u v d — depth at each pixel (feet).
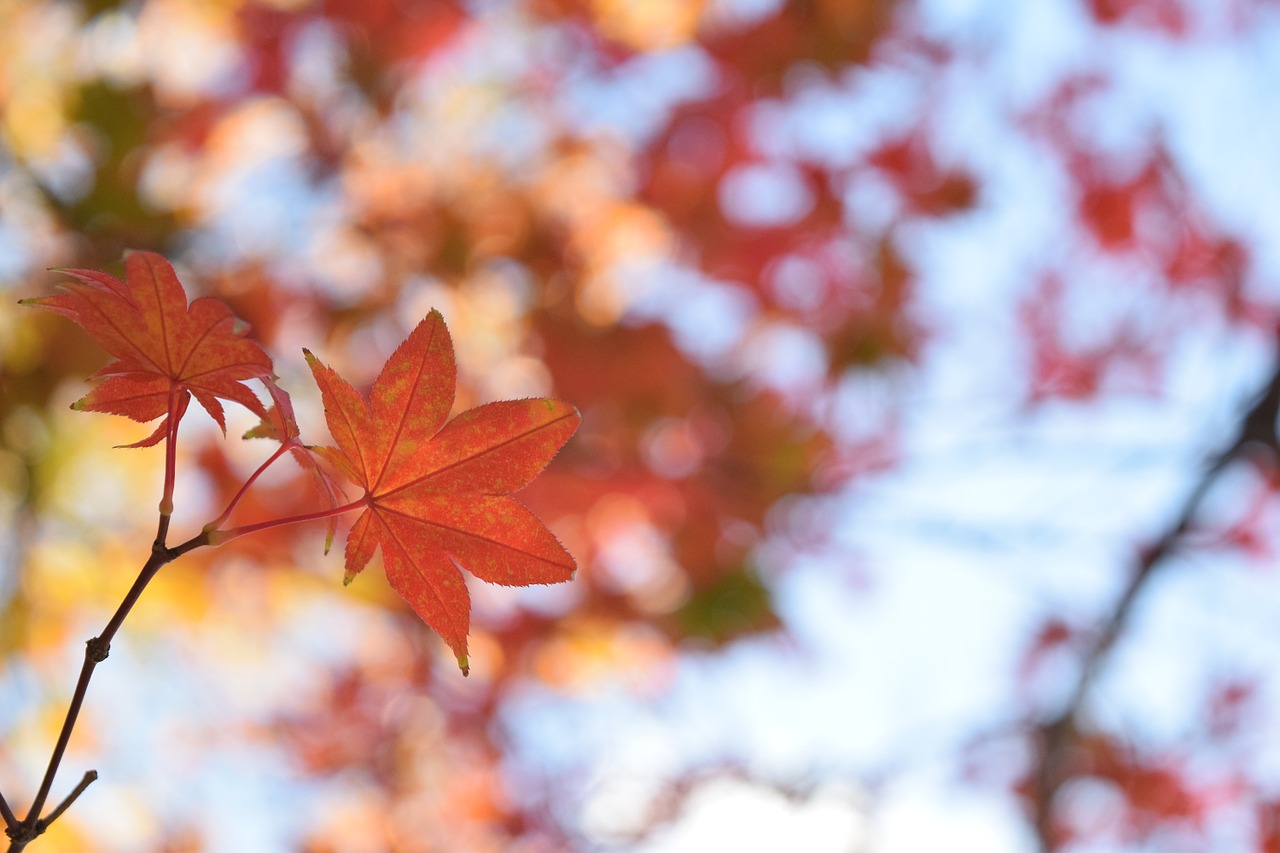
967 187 18.17
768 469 17.99
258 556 16.60
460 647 4.68
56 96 13.08
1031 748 20.16
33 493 13.71
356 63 16.37
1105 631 18.33
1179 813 20.92
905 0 17.16
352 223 16.92
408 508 4.72
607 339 17.11
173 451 4.53
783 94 17.60
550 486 17.87
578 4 17.60
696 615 18.49
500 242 17.43
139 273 4.70
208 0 15.53
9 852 3.93
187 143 14.56
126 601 4.23
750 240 18.49
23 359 12.14
